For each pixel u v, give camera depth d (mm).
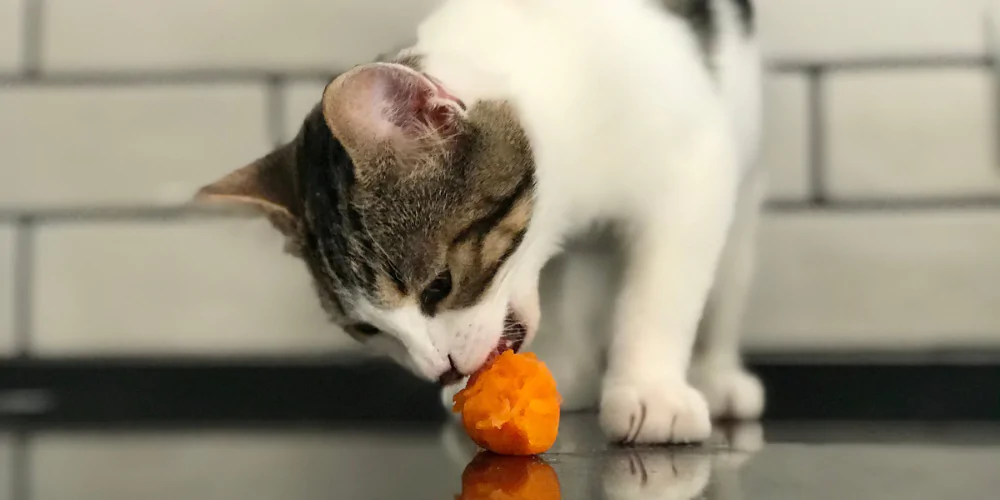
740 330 756
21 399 787
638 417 599
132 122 797
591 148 616
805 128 781
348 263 589
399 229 579
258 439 668
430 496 525
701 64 630
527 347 661
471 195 583
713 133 625
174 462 615
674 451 590
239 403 783
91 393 788
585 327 703
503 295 607
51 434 693
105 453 640
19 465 615
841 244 784
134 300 801
